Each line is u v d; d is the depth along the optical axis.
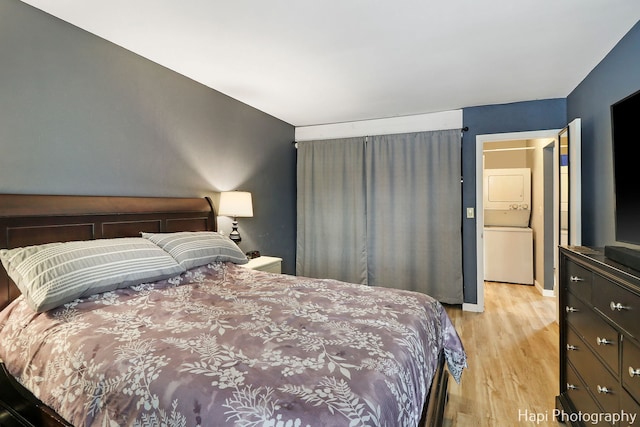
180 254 2.16
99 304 1.61
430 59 2.52
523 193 5.38
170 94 2.73
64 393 1.19
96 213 2.11
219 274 2.33
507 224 5.48
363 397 0.96
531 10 1.88
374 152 4.20
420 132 3.96
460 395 2.13
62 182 2.02
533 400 2.07
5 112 1.78
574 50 2.37
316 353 1.20
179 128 2.82
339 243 4.40
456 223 3.79
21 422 1.37
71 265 1.61
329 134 4.50
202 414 0.92
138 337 1.30
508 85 3.07
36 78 1.90
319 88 3.15
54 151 1.98
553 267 4.31
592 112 2.70
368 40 2.23
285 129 4.46
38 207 1.84
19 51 1.83
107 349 1.21
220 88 3.17
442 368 1.94
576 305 1.75
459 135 3.77
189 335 1.32
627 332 1.24
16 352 1.44
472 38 2.20
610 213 2.37
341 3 1.81
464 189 3.81
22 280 1.54
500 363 2.54
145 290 1.85
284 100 3.52
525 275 5.00
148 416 0.99
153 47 2.36
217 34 2.17
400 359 1.22
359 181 4.27
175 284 2.02
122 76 2.36
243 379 1.02
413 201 4.01
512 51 2.39
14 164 1.81
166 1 1.81
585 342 1.63
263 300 1.81
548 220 4.34
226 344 1.25
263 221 4.00
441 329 1.98
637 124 1.55
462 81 2.96
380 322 1.52
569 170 2.94
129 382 1.06
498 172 5.52
